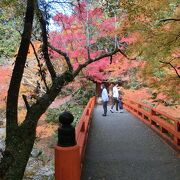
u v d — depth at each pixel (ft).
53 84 17.39
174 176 24.80
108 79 78.13
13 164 15.05
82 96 77.71
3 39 29.50
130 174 25.39
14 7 19.02
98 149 34.32
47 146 41.86
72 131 14.43
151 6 24.50
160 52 26.76
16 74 15.53
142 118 55.67
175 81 29.25
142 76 30.22
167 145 35.94
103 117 64.03
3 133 41.27
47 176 28.30
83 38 49.83
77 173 14.16
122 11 26.53
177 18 26.30
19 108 40.86
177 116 44.16
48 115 54.44
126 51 28.71
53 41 38.45
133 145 36.37
